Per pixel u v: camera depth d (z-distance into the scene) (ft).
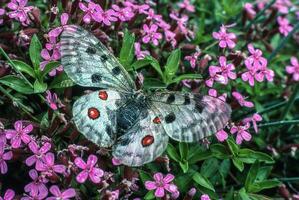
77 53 1.36
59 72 1.44
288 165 1.65
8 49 1.50
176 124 1.34
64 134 1.43
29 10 1.47
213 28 1.76
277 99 1.70
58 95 1.49
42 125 1.42
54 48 1.44
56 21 1.53
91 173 1.36
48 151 1.40
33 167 1.45
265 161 1.51
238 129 1.47
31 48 1.44
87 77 1.36
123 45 1.48
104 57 1.38
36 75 1.44
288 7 1.89
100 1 1.52
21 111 1.47
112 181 1.40
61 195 1.36
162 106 1.36
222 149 1.48
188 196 1.41
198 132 1.34
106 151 1.40
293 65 1.68
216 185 1.52
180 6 1.69
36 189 1.37
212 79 1.49
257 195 1.48
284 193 1.52
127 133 1.33
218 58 1.57
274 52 1.68
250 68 1.53
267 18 1.78
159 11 1.70
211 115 1.33
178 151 1.50
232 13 1.75
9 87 1.48
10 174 1.56
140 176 1.43
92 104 1.33
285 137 1.63
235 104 1.53
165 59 1.58
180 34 1.60
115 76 1.38
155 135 1.33
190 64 1.57
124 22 1.58
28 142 1.38
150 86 1.52
